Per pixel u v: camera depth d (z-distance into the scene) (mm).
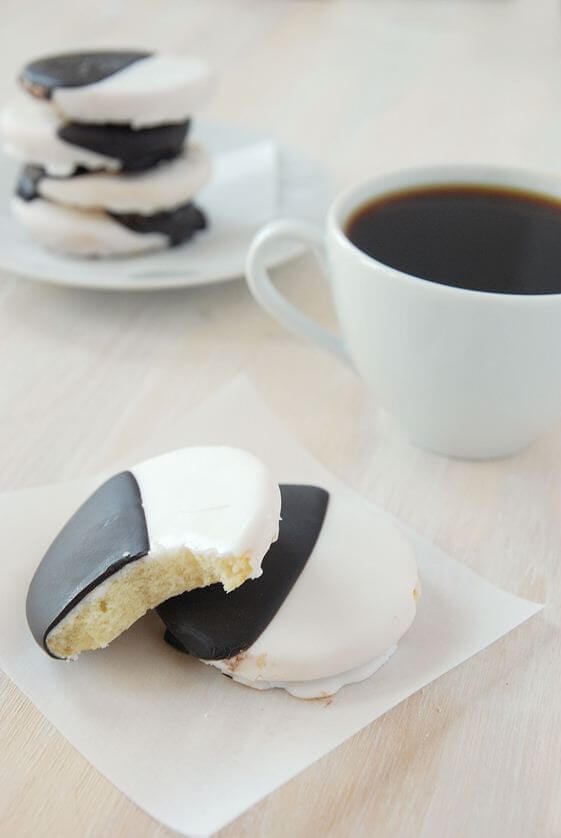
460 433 391
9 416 412
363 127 624
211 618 316
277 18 760
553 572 363
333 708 316
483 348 359
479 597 345
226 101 644
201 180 489
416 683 323
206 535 313
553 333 354
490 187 413
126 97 458
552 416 385
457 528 377
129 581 319
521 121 635
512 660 336
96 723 310
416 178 412
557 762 312
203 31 731
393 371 381
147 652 328
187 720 312
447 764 310
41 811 298
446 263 377
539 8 809
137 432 408
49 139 465
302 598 322
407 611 324
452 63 708
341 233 379
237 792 296
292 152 567
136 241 474
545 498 390
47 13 741
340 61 704
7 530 353
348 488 381
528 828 299
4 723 315
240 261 474
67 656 321
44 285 485
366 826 297
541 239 391
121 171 475
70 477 387
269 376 440
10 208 513
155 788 297
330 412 424
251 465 332
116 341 453
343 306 386
